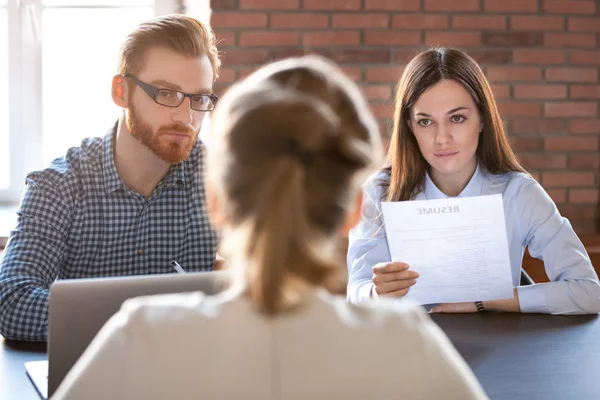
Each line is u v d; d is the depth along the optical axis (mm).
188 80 1767
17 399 1338
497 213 1770
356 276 2059
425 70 1986
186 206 1944
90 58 3846
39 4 3787
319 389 733
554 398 1287
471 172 2107
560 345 1584
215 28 3404
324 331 750
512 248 2090
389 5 3486
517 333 1669
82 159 1886
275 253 711
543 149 3668
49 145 3869
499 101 3609
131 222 1901
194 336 743
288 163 727
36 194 1824
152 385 730
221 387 728
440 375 761
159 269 1935
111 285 1352
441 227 1771
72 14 3814
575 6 3605
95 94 3867
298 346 741
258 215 719
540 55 3605
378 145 808
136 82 1764
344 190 754
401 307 802
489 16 3555
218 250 1970
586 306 1848
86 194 1868
